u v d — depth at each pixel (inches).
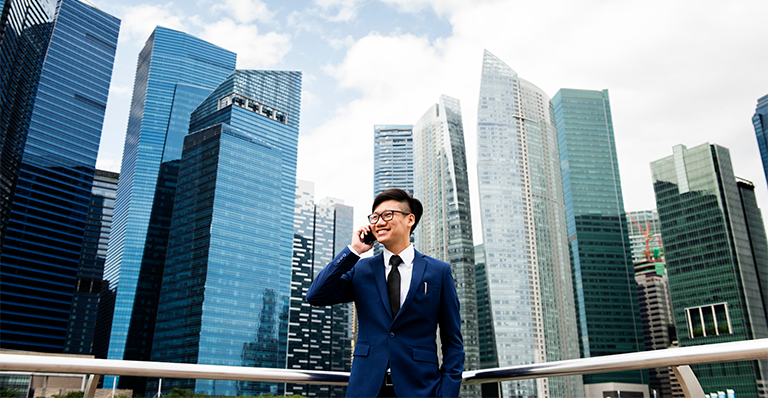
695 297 6003.9
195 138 6402.6
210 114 6796.3
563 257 6624.0
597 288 6889.8
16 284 5255.9
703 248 6077.8
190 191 6107.3
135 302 6599.4
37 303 5354.3
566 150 7623.0
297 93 7559.1
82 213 6003.9
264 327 5792.3
